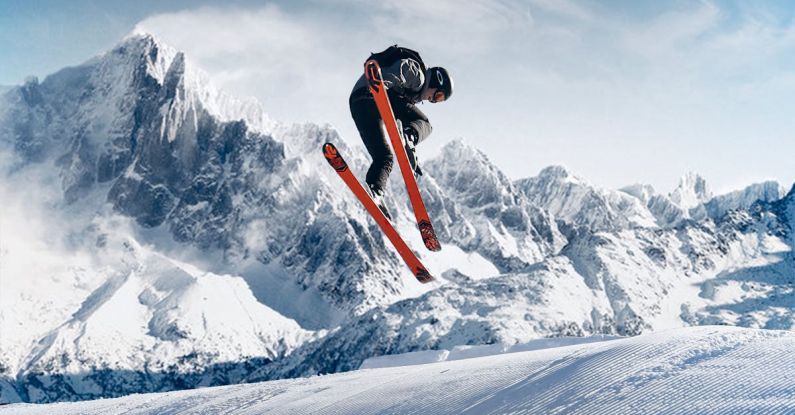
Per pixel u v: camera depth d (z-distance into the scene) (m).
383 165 8.86
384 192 8.89
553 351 22.81
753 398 12.41
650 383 14.61
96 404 37.59
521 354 24.50
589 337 55.28
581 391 15.41
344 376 30.64
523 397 16.41
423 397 19.44
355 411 20.28
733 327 19.06
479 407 16.89
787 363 14.08
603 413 13.65
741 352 15.56
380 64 9.05
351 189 8.99
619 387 14.86
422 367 27.97
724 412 12.09
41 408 39.97
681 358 15.99
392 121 8.52
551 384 16.69
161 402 33.91
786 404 11.77
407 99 9.23
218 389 35.28
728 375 13.98
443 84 9.11
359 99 9.05
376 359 71.50
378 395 21.48
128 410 33.69
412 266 9.20
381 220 9.13
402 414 18.45
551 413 14.68
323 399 23.69
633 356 16.98
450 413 17.23
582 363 17.69
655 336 19.14
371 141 8.98
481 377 19.94
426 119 9.31
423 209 8.84
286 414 22.88
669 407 13.00
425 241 9.03
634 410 13.37
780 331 17.78
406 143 8.98
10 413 38.94
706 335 17.89
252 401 27.88
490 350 62.00
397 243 9.11
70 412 36.62
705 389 13.45
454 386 19.69
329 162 8.93
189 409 29.72
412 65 9.02
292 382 32.16
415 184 8.83
